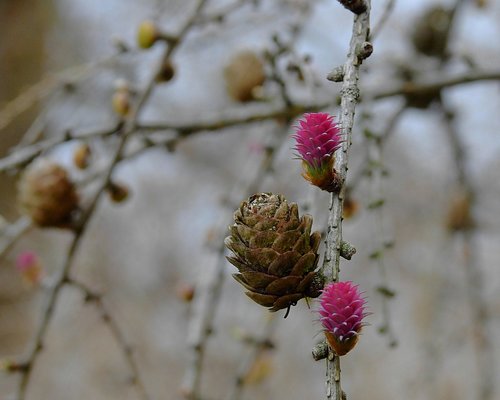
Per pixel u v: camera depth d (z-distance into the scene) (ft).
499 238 13.37
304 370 15.55
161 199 18.72
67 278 7.30
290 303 3.80
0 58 18.63
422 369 9.22
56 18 19.10
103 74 9.05
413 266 13.46
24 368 6.93
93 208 7.44
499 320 11.40
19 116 16.57
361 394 15.25
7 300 16.42
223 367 15.51
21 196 7.61
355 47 4.07
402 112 9.46
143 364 16.78
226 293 14.21
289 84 8.50
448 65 10.43
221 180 17.40
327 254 3.72
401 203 13.53
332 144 3.73
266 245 3.82
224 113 8.29
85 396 16.43
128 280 18.10
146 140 8.02
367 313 3.49
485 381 9.02
